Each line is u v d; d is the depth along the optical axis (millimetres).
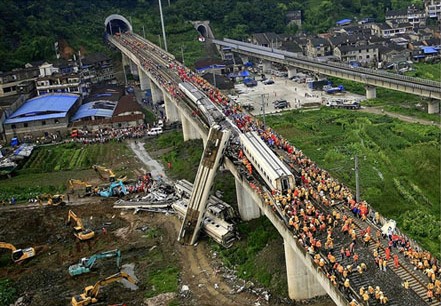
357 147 121375
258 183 76812
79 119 158125
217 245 85250
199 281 77062
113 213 102500
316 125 142125
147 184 112062
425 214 86750
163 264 82938
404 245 59656
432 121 139875
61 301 76125
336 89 179000
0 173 126062
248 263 78812
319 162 115000
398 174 105250
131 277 80312
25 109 160125
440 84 145125
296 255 66688
